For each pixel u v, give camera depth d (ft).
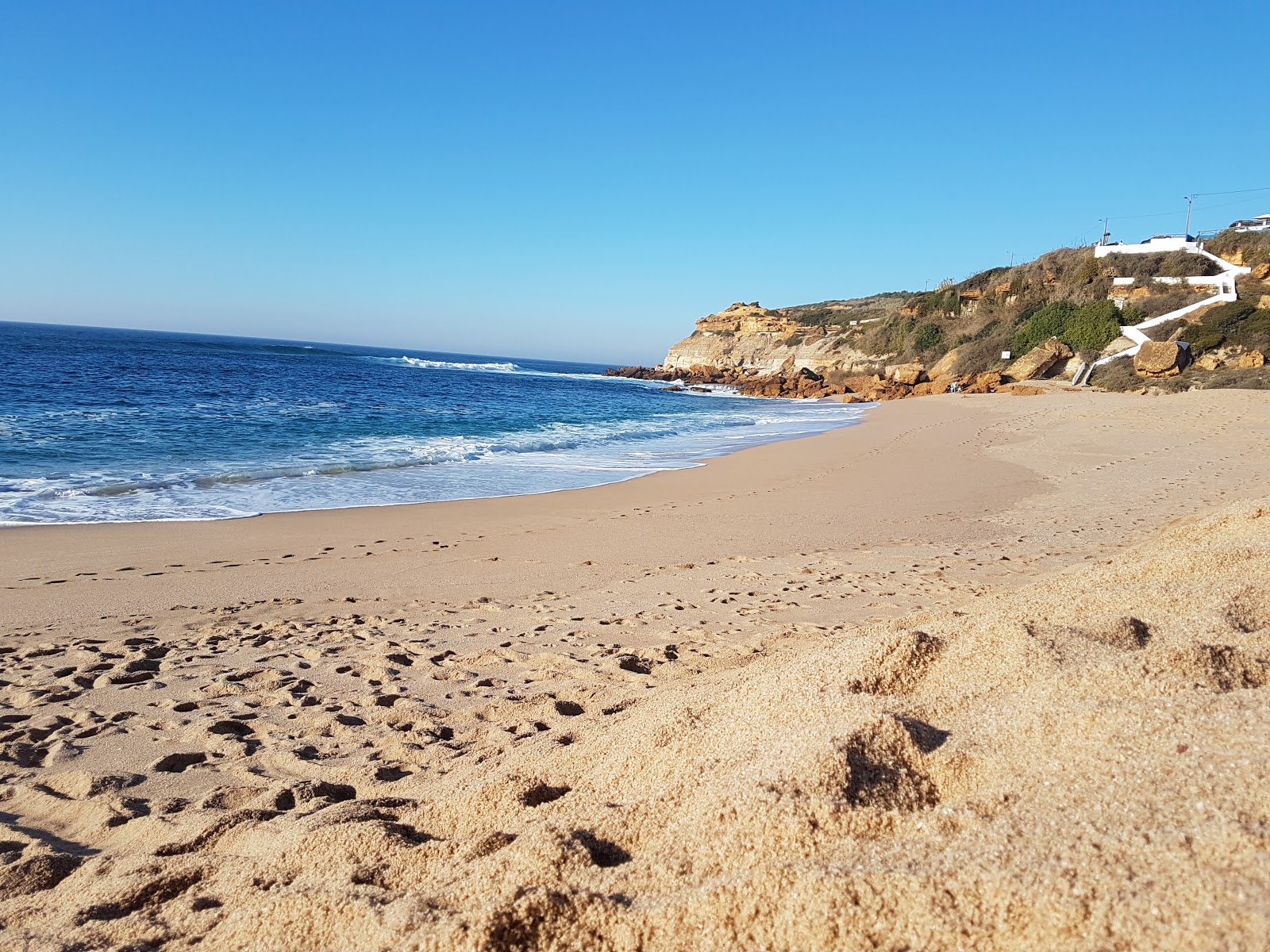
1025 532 31.07
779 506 37.96
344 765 11.55
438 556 27.48
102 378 112.06
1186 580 11.19
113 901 7.53
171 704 14.33
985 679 8.43
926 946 4.78
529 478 47.06
